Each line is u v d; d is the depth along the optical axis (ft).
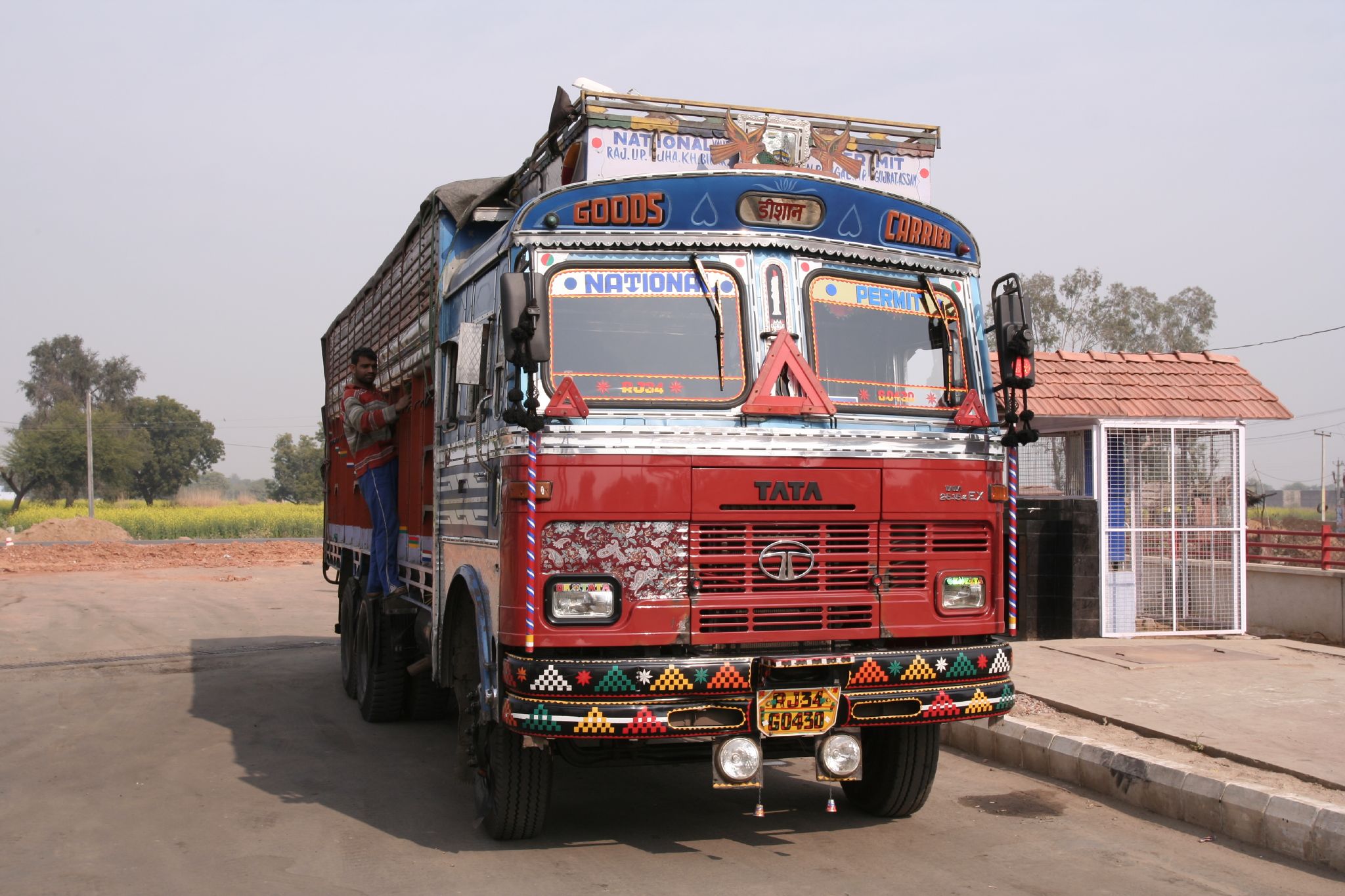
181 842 20.72
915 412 20.10
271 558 112.88
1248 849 19.70
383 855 19.79
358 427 30.71
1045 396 40.50
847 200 20.15
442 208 25.50
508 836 20.31
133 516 175.42
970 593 19.85
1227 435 42.06
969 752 27.66
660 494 17.98
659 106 21.16
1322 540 44.93
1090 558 40.96
